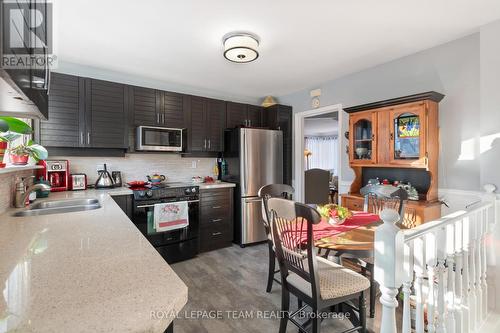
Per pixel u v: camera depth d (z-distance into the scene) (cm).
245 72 326
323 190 539
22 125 154
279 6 187
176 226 306
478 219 180
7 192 174
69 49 257
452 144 245
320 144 918
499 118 209
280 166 394
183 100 353
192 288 237
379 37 236
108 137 297
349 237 161
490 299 202
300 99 409
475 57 231
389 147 263
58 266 79
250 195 365
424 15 201
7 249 94
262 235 374
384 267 108
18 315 53
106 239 106
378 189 237
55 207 208
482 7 191
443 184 250
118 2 180
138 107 318
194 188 327
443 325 135
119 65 301
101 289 64
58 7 185
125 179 335
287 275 165
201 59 284
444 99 250
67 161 283
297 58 281
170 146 332
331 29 220
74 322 51
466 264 156
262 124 429
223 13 195
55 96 267
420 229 124
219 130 386
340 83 346
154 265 80
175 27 215
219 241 353
